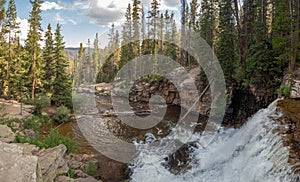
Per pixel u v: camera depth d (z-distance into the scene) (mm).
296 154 5699
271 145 6629
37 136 9312
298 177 5062
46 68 23641
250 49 12383
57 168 5785
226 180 7340
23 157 4109
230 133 11539
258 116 9109
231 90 14445
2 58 25516
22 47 28328
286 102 8820
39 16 23297
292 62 10062
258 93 11867
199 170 8461
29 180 3697
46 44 24078
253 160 6922
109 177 8773
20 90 23578
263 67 11180
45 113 18281
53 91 22500
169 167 9117
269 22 18922
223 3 16953
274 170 5844
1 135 6789
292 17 10227
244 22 15812
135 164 9484
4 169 3674
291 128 6906
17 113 15789
